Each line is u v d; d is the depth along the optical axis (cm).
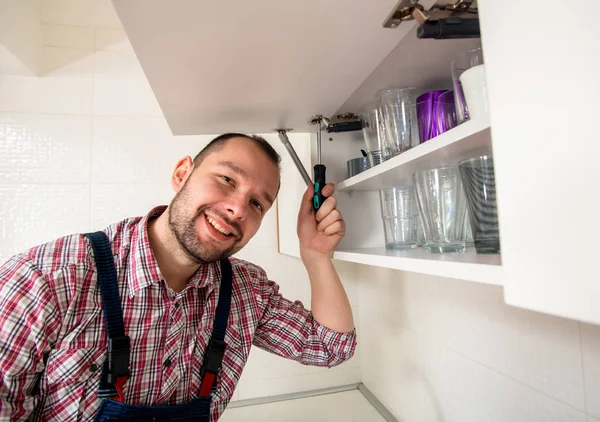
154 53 49
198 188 63
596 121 21
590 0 21
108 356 55
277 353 89
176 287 70
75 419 53
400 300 104
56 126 116
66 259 57
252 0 38
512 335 64
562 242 23
